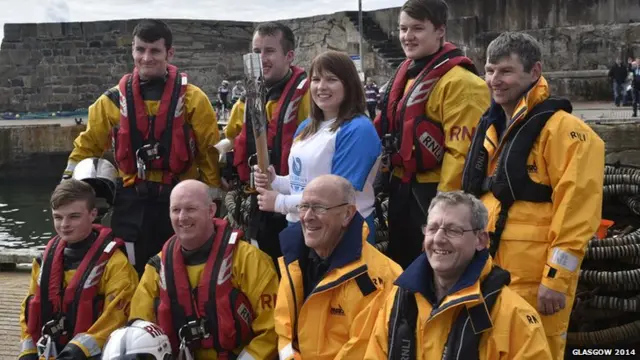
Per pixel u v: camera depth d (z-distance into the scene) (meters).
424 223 3.79
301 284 3.20
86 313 3.79
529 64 3.11
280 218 4.12
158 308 3.58
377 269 3.09
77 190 3.86
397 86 3.91
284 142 4.08
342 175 3.37
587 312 4.32
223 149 4.45
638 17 19.48
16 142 20.34
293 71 4.22
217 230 3.65
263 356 3.48
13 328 5.24
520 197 3.12
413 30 3.78
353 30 24.25
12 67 26.31
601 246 4.32
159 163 4.38
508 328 2.57
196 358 3.56
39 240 14.22
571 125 3.04
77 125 20.67
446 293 2.69
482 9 21.45
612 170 6.02
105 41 26.16
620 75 18.36
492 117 3.29
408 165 3.81
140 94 4.41
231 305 3.51
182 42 26.23
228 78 27.02
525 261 3.09
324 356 3.07
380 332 2.85
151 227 4.49
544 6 20.67
